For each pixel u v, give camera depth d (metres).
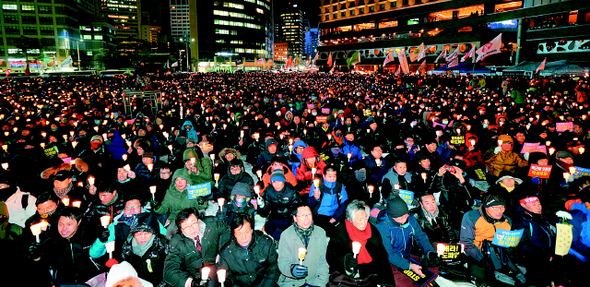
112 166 7.65
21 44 91.81
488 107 15.65
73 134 9.09
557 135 9.25
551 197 5.16
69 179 5.27
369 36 77.06
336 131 8.72
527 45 47.78
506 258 3.76
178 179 5.23
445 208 5.00
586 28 40.12
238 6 134.75
